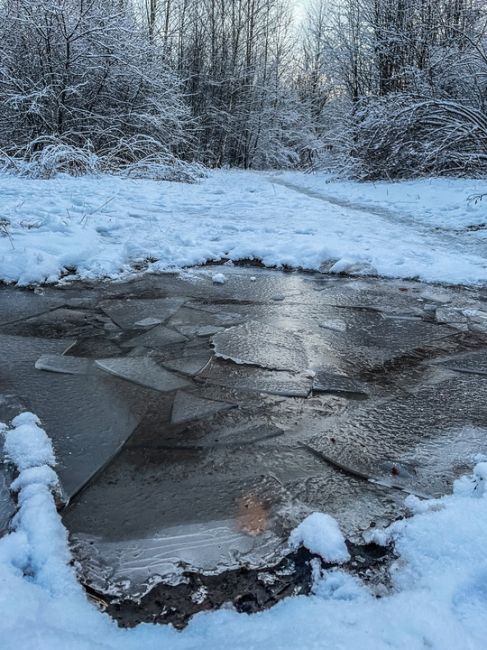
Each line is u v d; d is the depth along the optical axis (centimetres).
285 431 270
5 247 545
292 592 176
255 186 1352
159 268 573
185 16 2489
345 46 2089
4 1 1428
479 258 620
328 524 198
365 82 2056
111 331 401
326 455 250
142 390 309
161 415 282
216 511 213
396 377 335
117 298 480
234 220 795
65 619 159
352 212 937
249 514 212
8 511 206
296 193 1207
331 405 298
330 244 649
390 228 791
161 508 214
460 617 156
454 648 145
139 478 232
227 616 164
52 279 514
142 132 1634
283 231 721
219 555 191
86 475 232
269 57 2927
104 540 197
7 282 504
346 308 469
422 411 293
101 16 1498
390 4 1784
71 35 1423
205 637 156
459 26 1531
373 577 180
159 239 652
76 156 1245
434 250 657
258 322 427
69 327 407
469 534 191
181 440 260
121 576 182
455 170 1355
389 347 384
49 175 1145
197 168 1634
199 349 371
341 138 1823
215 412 286
